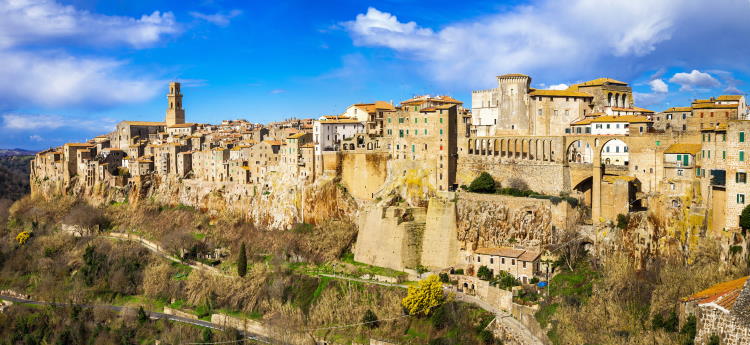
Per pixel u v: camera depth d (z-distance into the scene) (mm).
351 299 154625
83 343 166625
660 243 130500
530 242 148125
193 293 180000
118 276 197625
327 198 195250
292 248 188750
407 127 183875
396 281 161000
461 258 160750
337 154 197500
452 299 138875
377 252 173625
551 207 148125
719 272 113125
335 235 186750
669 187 134000
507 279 139500
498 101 189875
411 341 134625
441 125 176250
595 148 148750
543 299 129000
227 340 151750
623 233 136500
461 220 162625
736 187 115688
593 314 117562
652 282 121750
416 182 179750
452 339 129375
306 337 145500
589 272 134250
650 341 103688
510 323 127500
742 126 114688
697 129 145625
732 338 90875
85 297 192250
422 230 170875
